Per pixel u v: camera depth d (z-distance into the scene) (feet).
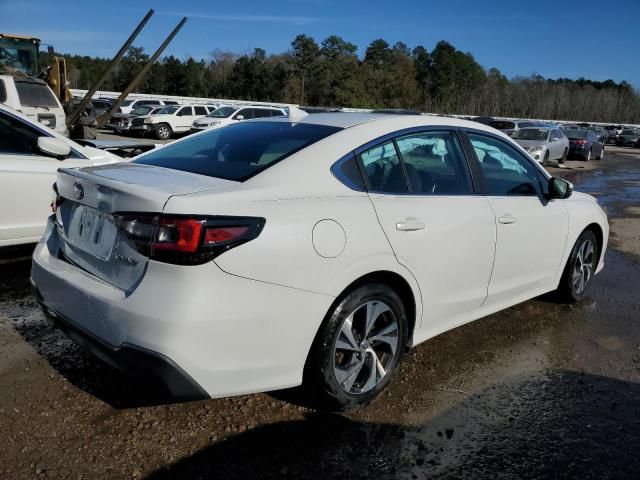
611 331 14.58
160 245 7.72
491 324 14.65
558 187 13.83
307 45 268.41
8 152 15.90
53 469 8.09
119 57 39.63
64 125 43.09
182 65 281.33
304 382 9.50
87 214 9.28
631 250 24.26
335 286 8.98
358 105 268.00
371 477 8.32
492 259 12.19
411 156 10.99
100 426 9.16
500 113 331.98
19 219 15.88
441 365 12.10
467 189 11.93
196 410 9.77
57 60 50.60
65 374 10.75
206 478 8.09
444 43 338.95
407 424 9.75
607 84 417.69
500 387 11.28
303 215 8.73
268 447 8.87
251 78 277.03
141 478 8.02
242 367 8.27
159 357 7.70
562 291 15.88
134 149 22.81
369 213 9.59
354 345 9.56
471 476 8.48
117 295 8.24
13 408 9.52
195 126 83.10
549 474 8.64
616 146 143.54
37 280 9.99
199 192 8.25
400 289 10.50
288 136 10.47
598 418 10.31
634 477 8.70
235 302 7.98
